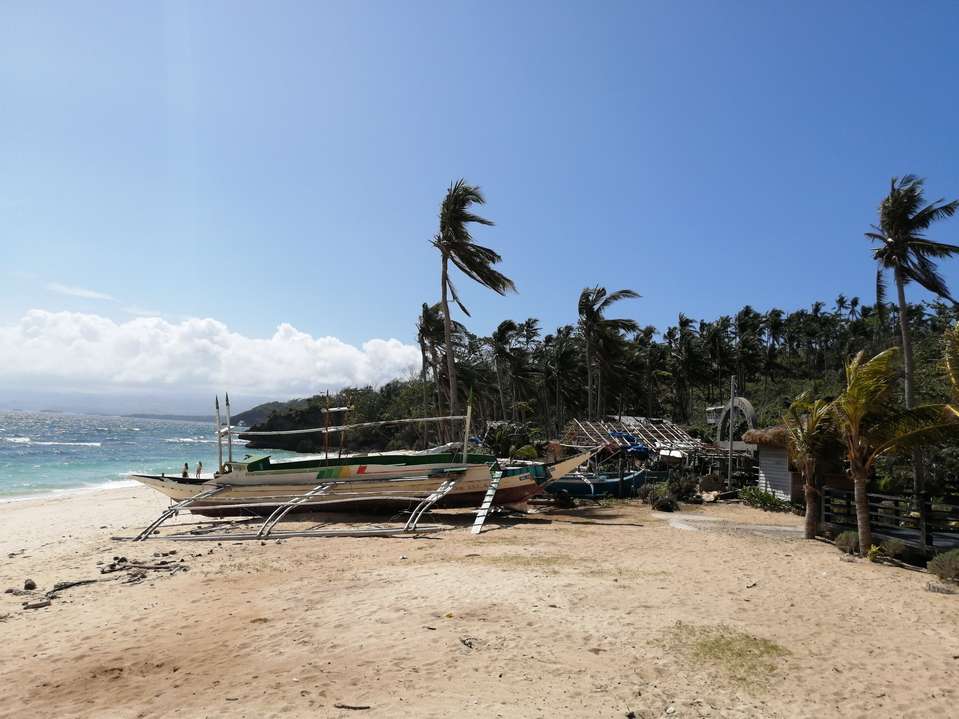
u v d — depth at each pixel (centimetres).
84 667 639
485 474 1809
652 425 3294
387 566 1091
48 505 2481
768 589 909
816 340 7669
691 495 2162
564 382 5272
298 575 1038
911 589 922
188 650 681
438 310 3666
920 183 2291
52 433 10669
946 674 602
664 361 6838
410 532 1497
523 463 2023
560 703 526
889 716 517
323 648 665
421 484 1798
